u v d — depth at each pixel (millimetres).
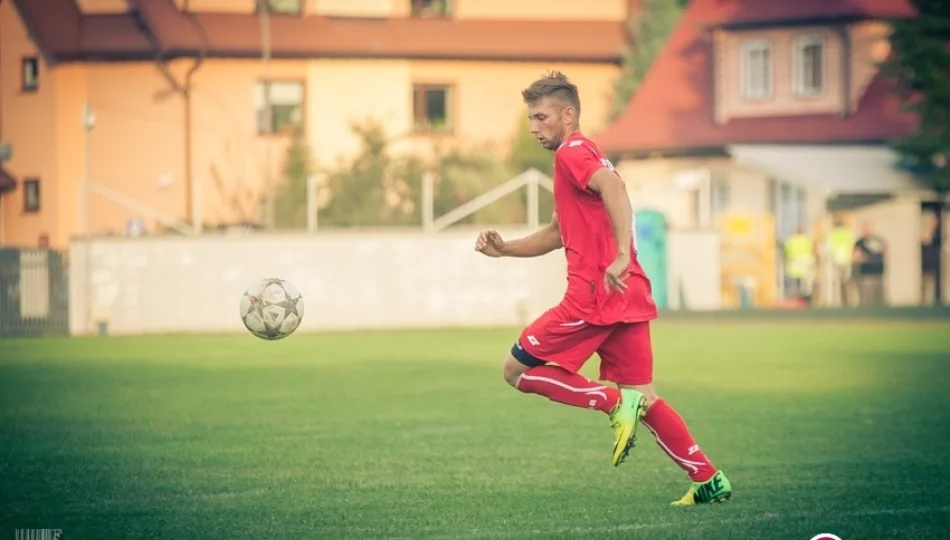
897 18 110125
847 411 39125
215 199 132500
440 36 138125
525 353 23516
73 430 35875
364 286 85500
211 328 84875
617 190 22391
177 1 133625
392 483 26734
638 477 27375
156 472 28359
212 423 37281
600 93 142875
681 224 133750
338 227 110938
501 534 21344
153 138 131625
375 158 113500
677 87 139125
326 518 22969
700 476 23812
